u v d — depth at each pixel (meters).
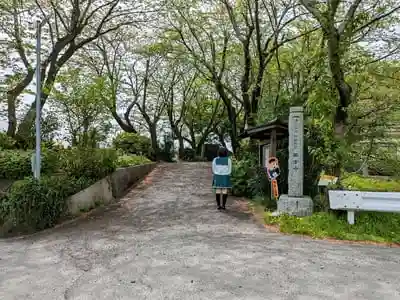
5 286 4.27
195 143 28.69
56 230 7.55
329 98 8.16
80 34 14.10
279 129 9.06
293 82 13.12
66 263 5.16
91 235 6.87
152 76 23.16
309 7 8.05
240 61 16.47
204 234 6.59
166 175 15.48
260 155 10.77
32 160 8.30
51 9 12.89
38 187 7.83
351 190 6.87
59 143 11.34
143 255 5.33
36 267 5.03
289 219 7.04
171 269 4.64
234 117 17.34
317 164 8.55
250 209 8.91
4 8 11.56
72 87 10.42
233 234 6.58
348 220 6.67
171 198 10.55
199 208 9.09
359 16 8.14
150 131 24.09
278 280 4.19
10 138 11.73
